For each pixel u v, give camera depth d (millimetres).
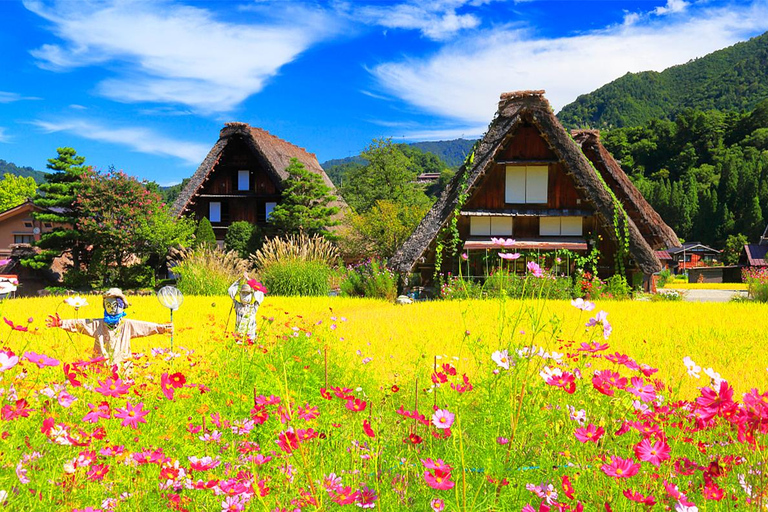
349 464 2676
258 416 2879
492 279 15195
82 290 28062
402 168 49688
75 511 2119
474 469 2275
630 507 2129
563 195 21719
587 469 2330
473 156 21203
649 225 22203
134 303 13930
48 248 30453
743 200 88938
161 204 30672
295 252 20016
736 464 2311
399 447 2846
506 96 21656
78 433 2695
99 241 29500
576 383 2791
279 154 35812
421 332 8180
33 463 2459
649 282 21719
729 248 80250
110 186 29344
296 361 4195
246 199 34000
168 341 7359
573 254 20359
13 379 3109
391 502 2275
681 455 2635
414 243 20484
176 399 3184
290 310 12094
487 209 21766
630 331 8578
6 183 75375
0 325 8805
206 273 19672
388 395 4098
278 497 2301
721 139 114500
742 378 5566
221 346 4762
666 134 120188
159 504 2309
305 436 2377
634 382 2514
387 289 18766
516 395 2596
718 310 12008
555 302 12891
